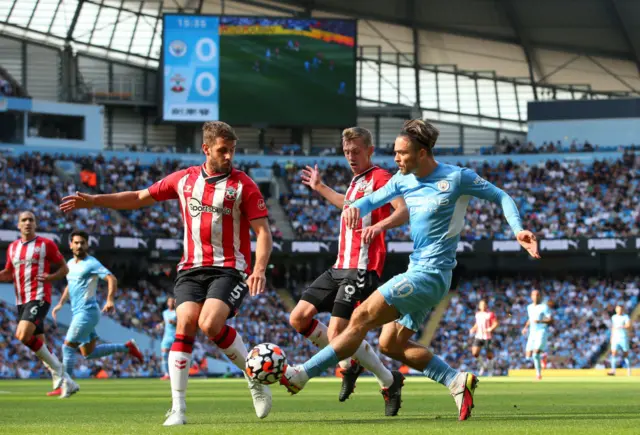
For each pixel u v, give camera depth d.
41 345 15.30
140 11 63.81
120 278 54.62
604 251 53.88
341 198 10.34
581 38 61.06
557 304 53.62
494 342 51.31
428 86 68.25
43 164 54.72
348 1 61.91
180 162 59.56
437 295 7.99
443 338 51.97
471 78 67.88
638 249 52.06
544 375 38.94
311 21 57.34
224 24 56.88
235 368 46.69
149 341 47.25
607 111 61.19
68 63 63.53
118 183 56.66
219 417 9.13
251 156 60.62
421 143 8.05
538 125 62.25
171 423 7.76
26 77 62.94
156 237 50.84
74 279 17.53
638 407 11.32
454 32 63.94
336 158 61.44
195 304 8.12
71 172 55.44
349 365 10.04
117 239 50.09
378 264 10.02
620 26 58.22
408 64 68.00
